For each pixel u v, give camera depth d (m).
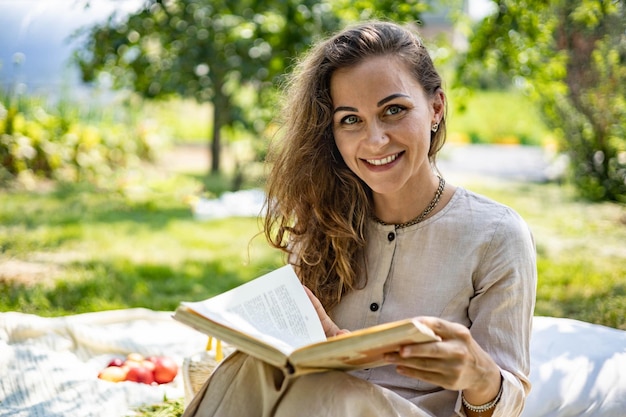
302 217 2.05
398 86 1.78
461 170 9.95
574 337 2.69
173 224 6.49
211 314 1.60
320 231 2.03
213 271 5.10
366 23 1.93
